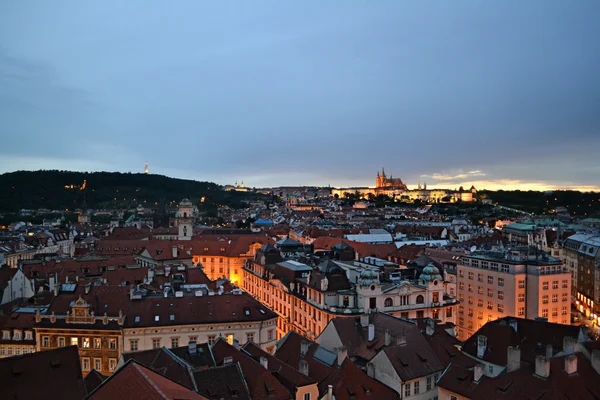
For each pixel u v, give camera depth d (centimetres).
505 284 14200
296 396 6856
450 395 7494
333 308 12019
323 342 9950
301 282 14138
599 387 6619
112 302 10688
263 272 17238
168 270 14638
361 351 9094
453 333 12031
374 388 7569
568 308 14175
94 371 7444
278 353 9294
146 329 10169
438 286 12925
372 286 12056
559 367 6756
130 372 5012
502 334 9469
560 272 14088
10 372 6316
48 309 10512
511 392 6650
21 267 15612
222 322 10669
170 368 6825
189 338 10494
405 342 8419
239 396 6519
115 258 17412
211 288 13650
